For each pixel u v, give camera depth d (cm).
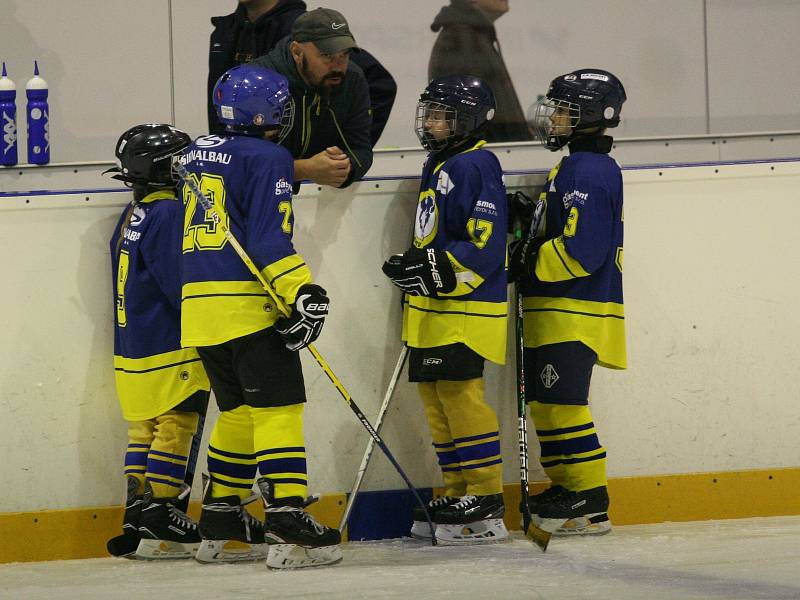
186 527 1419
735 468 1617
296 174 1457
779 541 1412
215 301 1293
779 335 1619
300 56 1489
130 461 1439
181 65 1995
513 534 1543
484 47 2059
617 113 1500
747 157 2100
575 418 1494
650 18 2091
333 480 1529
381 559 1379
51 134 1972
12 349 1467
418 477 1551
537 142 2058
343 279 1528
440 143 1454
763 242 1612
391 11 2052
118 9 1969
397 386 1543
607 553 1367
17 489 1473
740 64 2109
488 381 1573
